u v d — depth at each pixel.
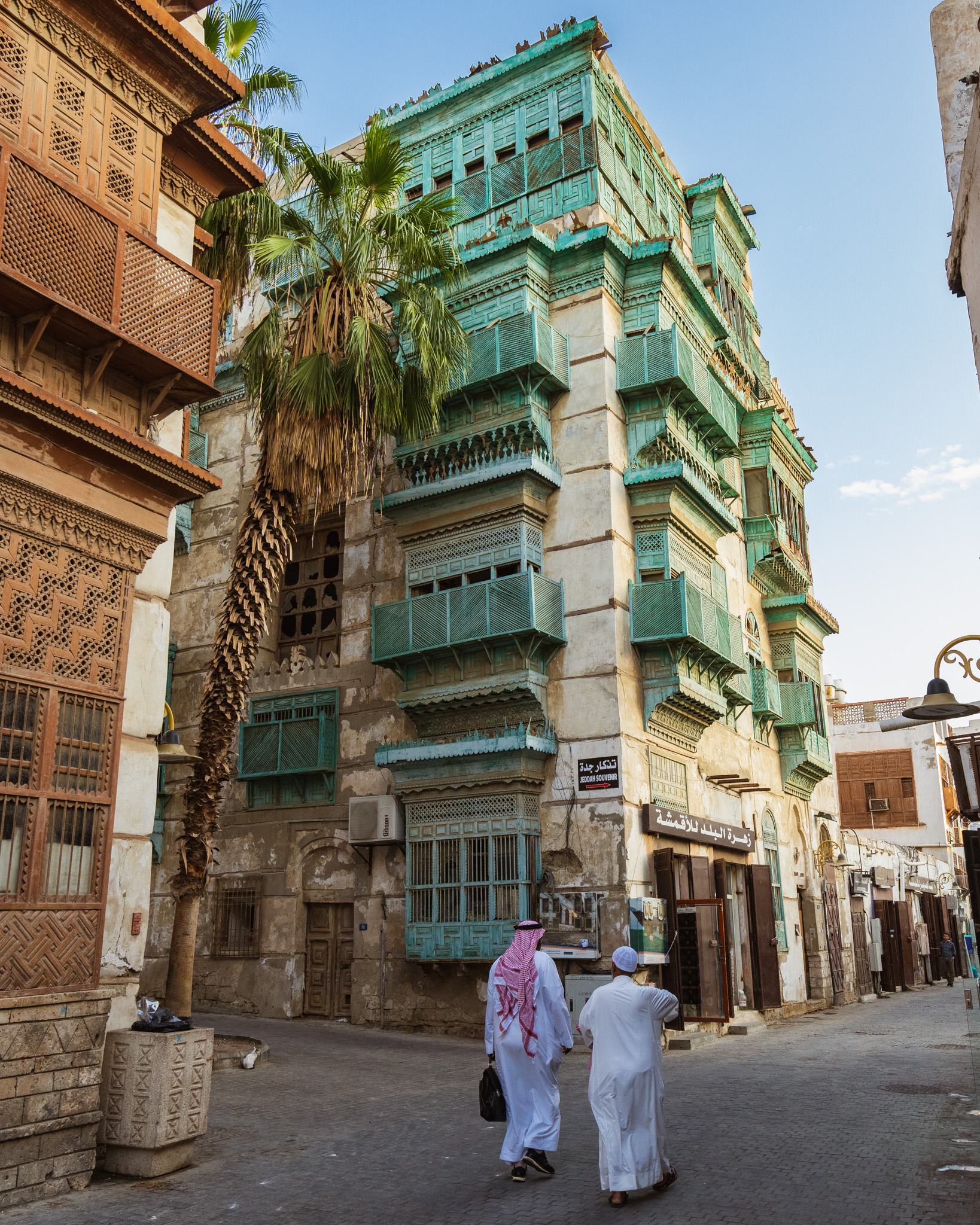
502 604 16.78
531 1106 7.25
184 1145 7.55
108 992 7.39
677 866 18.06
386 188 15.24
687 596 17.09
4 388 6.99
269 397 14.20
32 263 7.21
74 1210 6.44
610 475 17.59
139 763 8.49
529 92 20.55
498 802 16.58
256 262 13.91
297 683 20.25
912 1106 9.66
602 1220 6.04
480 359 17.89
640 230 21.00
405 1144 8.27
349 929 18.50
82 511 7.75
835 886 28.47
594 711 16.64
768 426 25.05
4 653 7.06
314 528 17.55
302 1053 13.67
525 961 7.50
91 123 8.17
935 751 45.97
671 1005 6.93
